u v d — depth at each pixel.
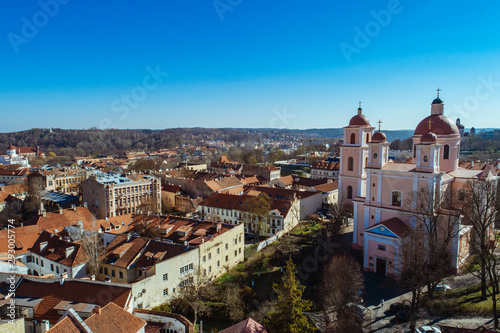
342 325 47.38
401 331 48.66
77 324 36.66
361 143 98.19
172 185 144.75
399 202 70.88
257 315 54.25
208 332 53.59
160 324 49.59
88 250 66.75
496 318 45.34
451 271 65.06
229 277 73.12
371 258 68.81
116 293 50.59
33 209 122.50
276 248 84.81
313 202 117.62
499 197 69.12
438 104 81.38
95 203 121.12
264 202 97.56
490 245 66.44
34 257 72.75
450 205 59.94
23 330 38.97
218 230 75.56
